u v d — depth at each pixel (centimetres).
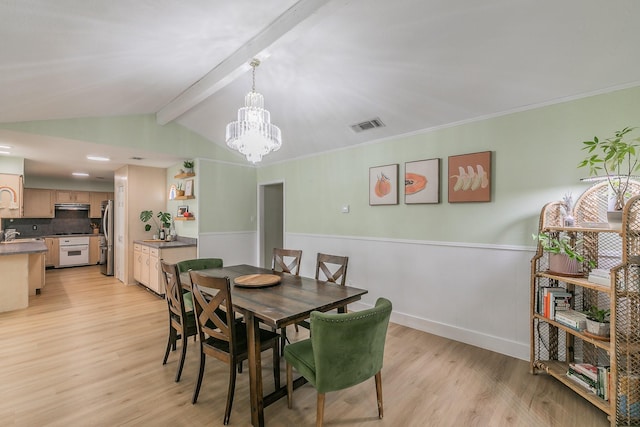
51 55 194
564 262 222
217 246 493
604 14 177
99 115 361
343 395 214
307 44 242
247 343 196
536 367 238
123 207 542
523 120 263
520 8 182
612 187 196
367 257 383
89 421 183
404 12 195
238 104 361
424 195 326
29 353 271
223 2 181
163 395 211
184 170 502
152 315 371
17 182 451
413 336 315
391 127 342
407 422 185
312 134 402
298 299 211
